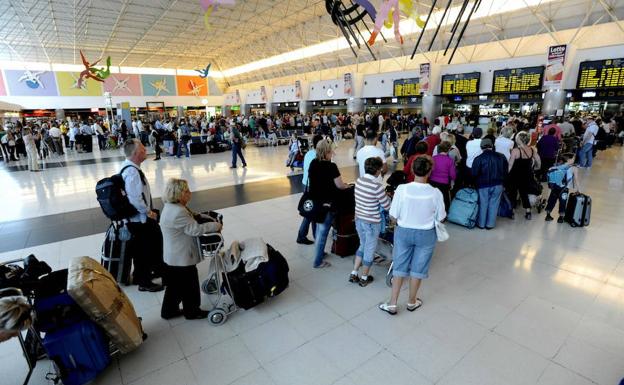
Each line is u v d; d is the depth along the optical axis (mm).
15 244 4066
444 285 2930
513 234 4070
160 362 2098
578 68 12836
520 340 2221
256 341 2277
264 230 4395
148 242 2842
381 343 2229
